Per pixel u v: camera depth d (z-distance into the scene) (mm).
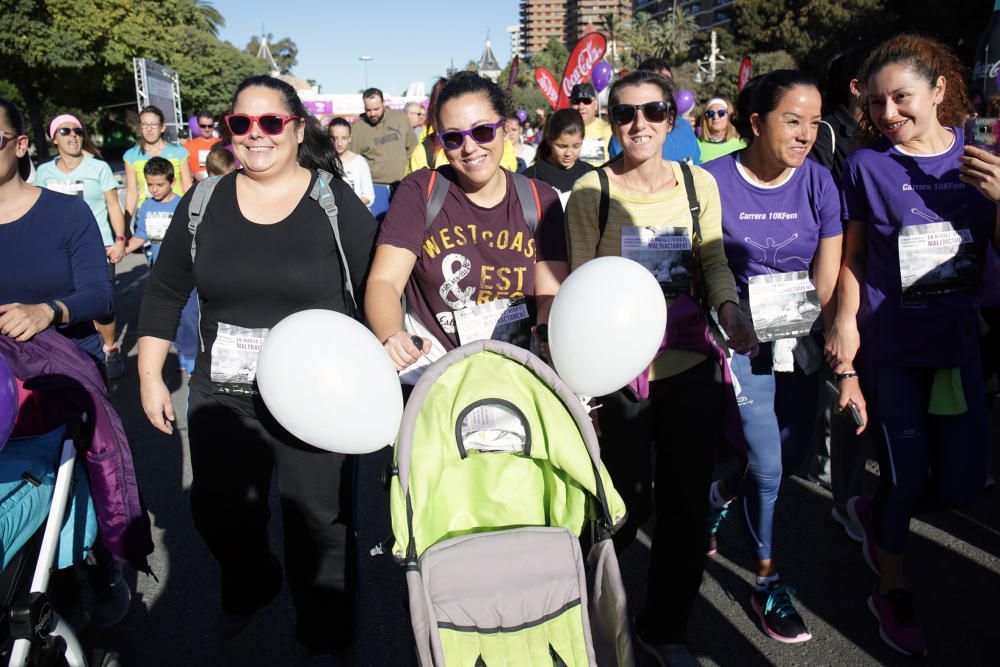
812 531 3820
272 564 2873
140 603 3326
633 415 2703
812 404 3234
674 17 91375
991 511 3955
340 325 1996
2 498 2189
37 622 2066
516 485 2107
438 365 2004
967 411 2846
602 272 2125
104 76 36531
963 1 28016
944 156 2699
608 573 1961
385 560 3682
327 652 2730
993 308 3898
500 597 1891
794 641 2980
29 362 2445
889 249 2803
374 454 4910
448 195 2570
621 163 2807
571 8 166500
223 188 2574
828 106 3924
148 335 2648
